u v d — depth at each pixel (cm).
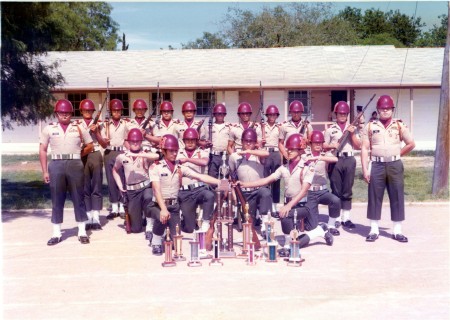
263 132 1294
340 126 1220
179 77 3134
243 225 984
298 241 938
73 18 4181
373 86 3017
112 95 3127
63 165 1091
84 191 1198
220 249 995
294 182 1002
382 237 1123
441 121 1608
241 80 3086
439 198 1560
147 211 1015
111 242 1105
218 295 789
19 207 1487
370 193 1099
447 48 1594
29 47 1730
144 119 1330
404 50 3384
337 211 1123
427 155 2816
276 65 3266
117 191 1338
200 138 1321
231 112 3131
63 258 992
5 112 1770
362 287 819
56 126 1095
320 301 762
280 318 700
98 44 5025
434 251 1012
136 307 746
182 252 1017
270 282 845
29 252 1035
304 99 3209
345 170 1209
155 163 999
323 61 3303
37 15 1706
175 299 775
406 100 3144
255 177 1066
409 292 795
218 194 984
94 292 809
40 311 736
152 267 931
